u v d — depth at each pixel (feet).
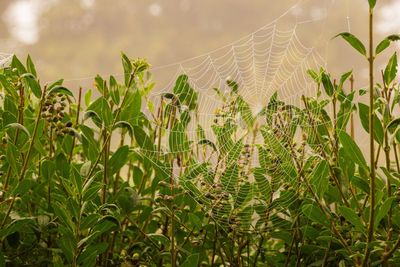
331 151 8.01
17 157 7.64
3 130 7.60
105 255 7.91
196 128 8.23
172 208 7.93
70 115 8.48
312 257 8.04
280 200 7.95
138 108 7.93
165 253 7.85
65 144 8.10
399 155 8.17
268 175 8.04
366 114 7.73
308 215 7.70
